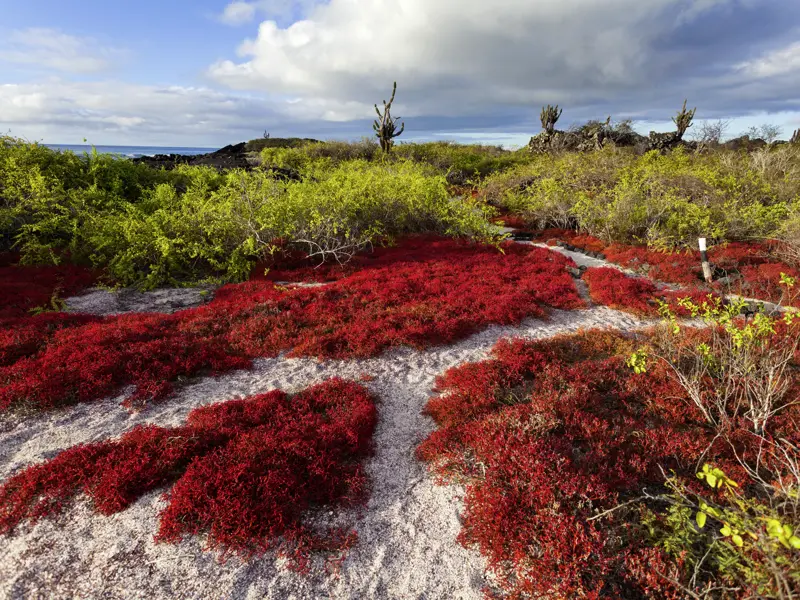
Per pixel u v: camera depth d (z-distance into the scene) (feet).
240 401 20.70
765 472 15.64
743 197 54.85
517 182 76.13
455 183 100.07
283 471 15.92
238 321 29.78
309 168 79.00
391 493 16.02
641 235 52.37
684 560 11.98
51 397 20.18
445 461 17.21
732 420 17.98
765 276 37.58
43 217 42.14
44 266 38.34
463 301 33.27
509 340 28.02
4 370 21.74
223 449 17.25
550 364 23.88
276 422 19.04
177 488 15.11
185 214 42.11
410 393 22.70
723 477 10.78
